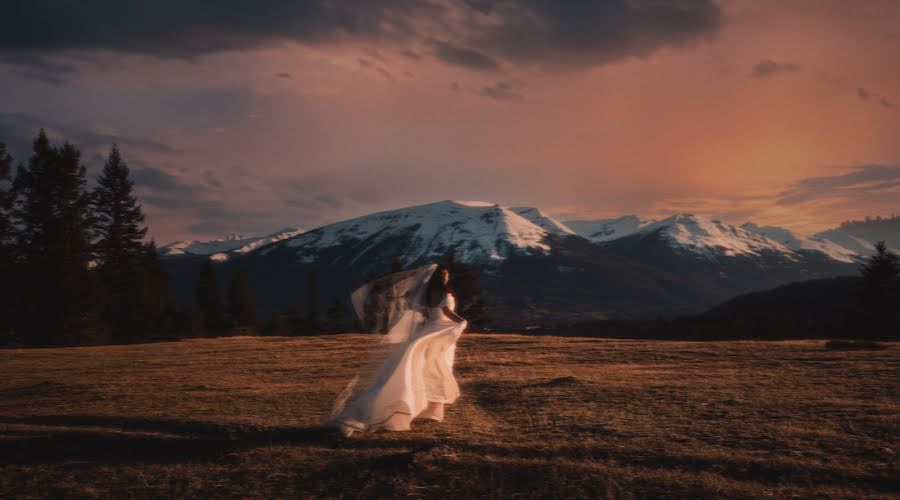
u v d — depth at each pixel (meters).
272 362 16.72
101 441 7.40
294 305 82.06
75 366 17.58
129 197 64.31
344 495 5.44
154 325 59.53
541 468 5.72
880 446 5.80
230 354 19.69
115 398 10.91
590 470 5.60
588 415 7.90
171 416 8.65
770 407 7.79
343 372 14.00
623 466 5.73
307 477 5.89
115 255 62.72
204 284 78.44
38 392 12.24
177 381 13.10
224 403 9.70
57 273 48.66
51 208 51.91
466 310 64.81
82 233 55.19
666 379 10.90
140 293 60.25
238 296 78.00
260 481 5.88
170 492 5.73
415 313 7.98
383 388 7.40
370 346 7.71
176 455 6.93
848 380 9.88
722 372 11.76
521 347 19.20
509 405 9.00
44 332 48.34
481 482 5.53
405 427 7.38
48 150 52.34
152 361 18.20
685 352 15.98
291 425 7.86
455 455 6.24
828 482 5.06
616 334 55.25
